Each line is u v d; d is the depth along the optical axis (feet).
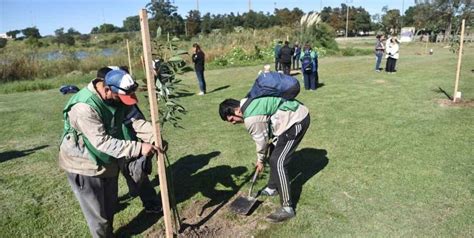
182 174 16.76
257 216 13.03
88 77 56.75
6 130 26.21
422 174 15.58
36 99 39.42
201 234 11.98
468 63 53.31
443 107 26.68
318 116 25.62
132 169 12.35
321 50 83.56
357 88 35.94
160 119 10.87
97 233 10.78
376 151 18.40
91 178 10.05
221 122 25.34
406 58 65.98
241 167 17.24
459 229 11.76
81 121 9.30
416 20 160.86
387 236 11.60
